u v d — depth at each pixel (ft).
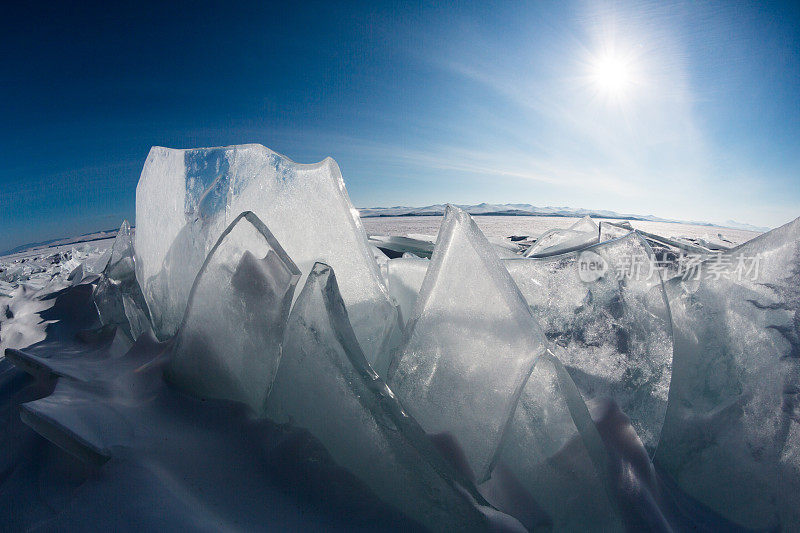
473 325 3.22
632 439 3.27
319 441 3.00
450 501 2.59
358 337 3.80
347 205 4.05
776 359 3.62
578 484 3.03
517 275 4.47
